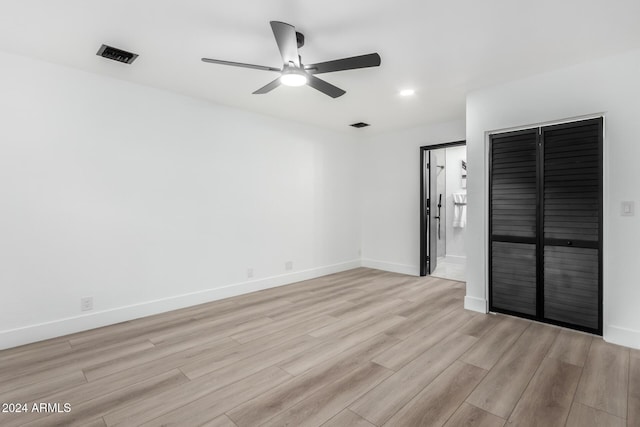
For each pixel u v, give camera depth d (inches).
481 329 108.7
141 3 72.2
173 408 67.4
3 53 95.2
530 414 64.7
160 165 126.6
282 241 170.1
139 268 121.6
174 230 130.7
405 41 89.4
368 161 213.5
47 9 74.2
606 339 98.7
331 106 147.7
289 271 173.6
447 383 76.2
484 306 124.6
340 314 124.5
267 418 64.1
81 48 93.5
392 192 201.5
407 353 91.7
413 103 142.5
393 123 178.7
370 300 142.5
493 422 62.5
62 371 82.4
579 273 104.3
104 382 77.3
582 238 103.3
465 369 82.6
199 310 129.7
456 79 115.6
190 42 89.9
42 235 101.6
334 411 66.2
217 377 79.4
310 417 64.3
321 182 190.5
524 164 115.1
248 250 155.5
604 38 87.4
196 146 136.9
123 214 117.7
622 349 92.9
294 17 77.7
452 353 91.5
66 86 105.5
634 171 94.0
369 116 164.6
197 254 137.6
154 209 125.3
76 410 66.8
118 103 116.2
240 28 82.7
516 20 78.9
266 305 135.9
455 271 204.1
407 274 194.7
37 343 98.8
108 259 114.5
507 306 120.7
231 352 92.8
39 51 95.3
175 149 130.7
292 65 84.0
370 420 63.3
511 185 118.3
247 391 73.4
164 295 128.0
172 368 83.9
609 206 98.5
